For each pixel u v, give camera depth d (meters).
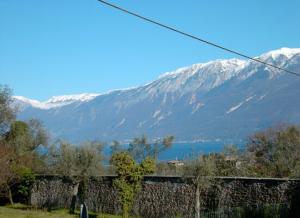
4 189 49.88
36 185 50.84
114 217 39.56
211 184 36.03
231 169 44.72
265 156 48.09
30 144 53.06
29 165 51.62
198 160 36.12
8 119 53.25
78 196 45.84
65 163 44.31
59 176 48.16
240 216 29.98
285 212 29.75
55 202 48.19
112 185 42.59
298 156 44.66
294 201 30.56
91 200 44.56
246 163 47.06
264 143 48.91
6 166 43.69
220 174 44.22
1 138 52.22
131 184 38.03
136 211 40.53
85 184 45.28
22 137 52.28
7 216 38.41
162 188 39.34
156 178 39.97
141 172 38.09
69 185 47.03
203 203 36.47
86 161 43.81
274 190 32.78
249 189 34.16
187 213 36.97
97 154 44.34
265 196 33.22
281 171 44.19
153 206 39.62
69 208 46.38
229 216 30.53
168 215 38.34
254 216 29.55
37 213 41.31
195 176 35.97
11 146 49.81
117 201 42.09
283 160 44.72
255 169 45.66
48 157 48.47
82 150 44.19
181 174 38.66
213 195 36.00
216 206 35.59
